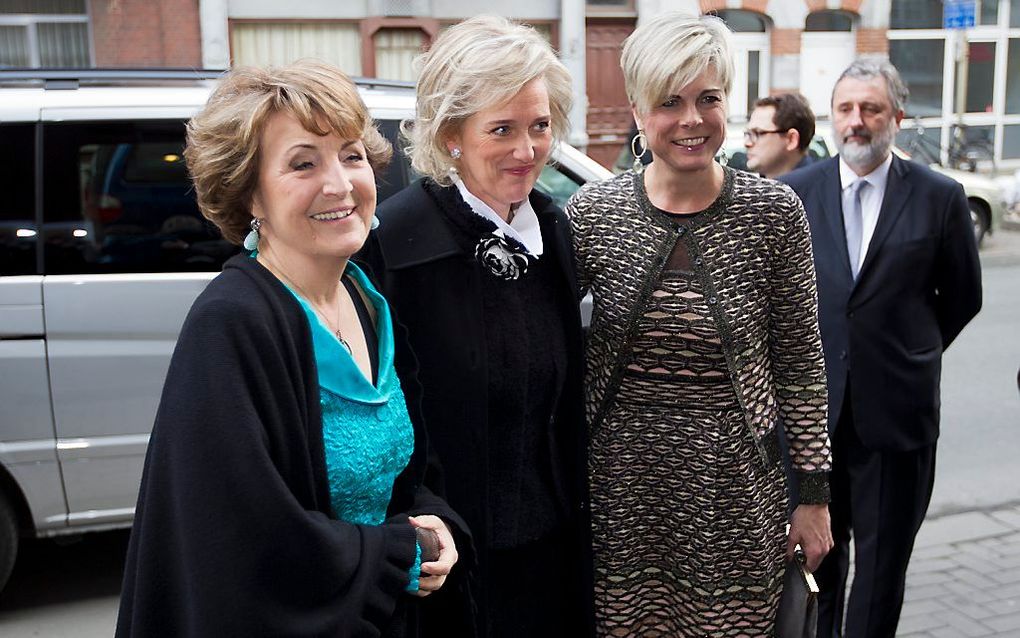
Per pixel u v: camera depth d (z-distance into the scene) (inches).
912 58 610.5
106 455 132.7
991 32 625.3
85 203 130.3
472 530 73.4
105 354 130.3
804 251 84.2
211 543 49.9
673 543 86.0
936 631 125.8
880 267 106.1
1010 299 343.9
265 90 55.6
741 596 85.0
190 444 50.4
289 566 51.3
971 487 177.8
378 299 66.5
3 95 130.6
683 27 78.4
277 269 59.1
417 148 75.4
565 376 79.0
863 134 105.8
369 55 494.0
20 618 137.8
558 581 81.4
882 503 109.5
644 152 88.1
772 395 87.3
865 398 107.0
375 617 55.6
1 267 127.3
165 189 133.3
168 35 459.2
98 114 131.6
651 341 82.9
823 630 115.2
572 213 85.9
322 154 56.8
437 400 73.5
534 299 77.2
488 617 76.7
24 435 129.1
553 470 78.9
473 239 73.7
